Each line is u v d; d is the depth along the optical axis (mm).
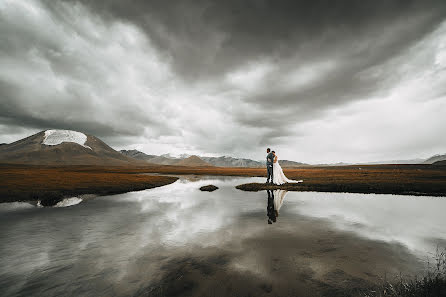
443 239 5152
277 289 3094
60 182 19141
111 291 3094
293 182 18984
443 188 14508
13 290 3131
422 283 3193
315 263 3912
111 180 22812
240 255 4273
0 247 4766
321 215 7672
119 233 5711
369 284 3199
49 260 4125
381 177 25234
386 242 4977
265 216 7539
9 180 20484
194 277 3447
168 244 4902
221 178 34594
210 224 6551
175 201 10961
